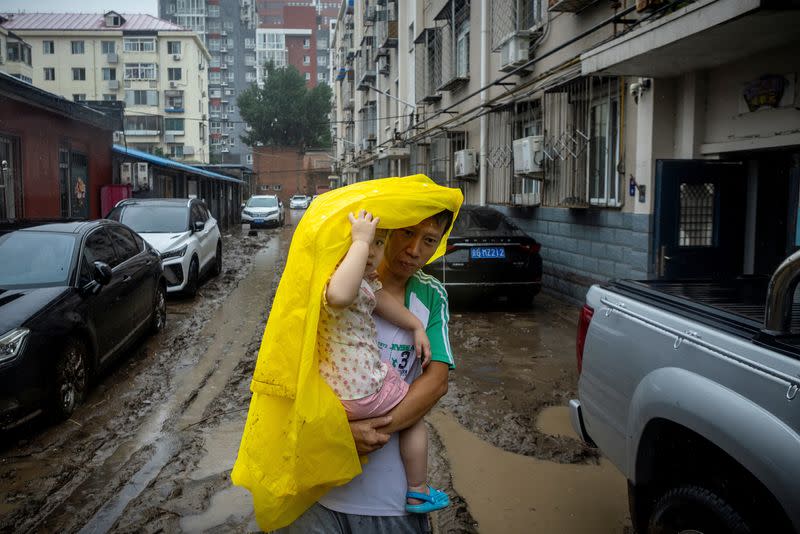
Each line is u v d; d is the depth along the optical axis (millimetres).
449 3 15148
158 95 62719
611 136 8344
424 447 2018
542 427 4660
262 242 21922
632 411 2459
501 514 3396
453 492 3635
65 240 5664
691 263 6508
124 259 6676
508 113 12023
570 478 3840
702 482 2195
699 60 6160
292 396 1771
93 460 4129
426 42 17938
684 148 6859
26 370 4328
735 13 4613
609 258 8211
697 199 6520
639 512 2611
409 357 2041
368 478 1981
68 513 3428
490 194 13234
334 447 1775
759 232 6406
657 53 5863
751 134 6012
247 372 6102
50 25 61562
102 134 15281
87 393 5473
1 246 5480
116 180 16375
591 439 2992
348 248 1796
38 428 4668
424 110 18703
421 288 2100
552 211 9992
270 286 11664
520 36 10438
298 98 66312
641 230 7336
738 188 6551
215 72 106625
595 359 2875
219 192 31172
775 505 1820
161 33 62062
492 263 8445
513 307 9180
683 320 2346
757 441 1802
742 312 2342
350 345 1828
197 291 10992
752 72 5949
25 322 4484
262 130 67500
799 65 5426
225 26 107312
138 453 4215
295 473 1785
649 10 6371
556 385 5621
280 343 1796
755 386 1886
